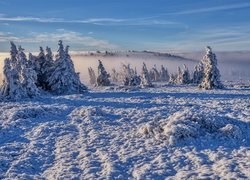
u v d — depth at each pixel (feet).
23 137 77.46
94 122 88.94
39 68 194.90
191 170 53.06
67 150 66.59
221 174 49.93
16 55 200.44
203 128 72.90
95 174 53.72
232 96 159.63
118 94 178.70
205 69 219.41
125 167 56.34
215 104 121.80
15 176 53.83
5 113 106.22
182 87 255.70
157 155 61.00
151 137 71.15
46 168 58.13
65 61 190.08
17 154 65.21
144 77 281.95
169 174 52.37
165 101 136.36
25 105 128.47
